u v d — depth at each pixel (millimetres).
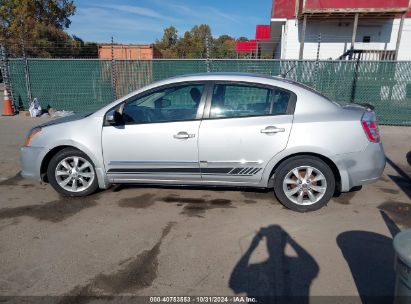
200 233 3520
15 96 11547
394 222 3773
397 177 5348
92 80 11117
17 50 17797
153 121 4117
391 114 9742
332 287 2652
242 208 4125
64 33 33719
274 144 3875
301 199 4012
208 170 4074
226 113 3996
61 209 4121
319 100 3961
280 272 2848
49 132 4328
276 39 23156
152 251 3176
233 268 2906
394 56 14453
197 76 4133
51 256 3092
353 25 15797
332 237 3432
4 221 3805
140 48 15500
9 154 6676
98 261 3016
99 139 4188
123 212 4027
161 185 4621
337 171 3957
